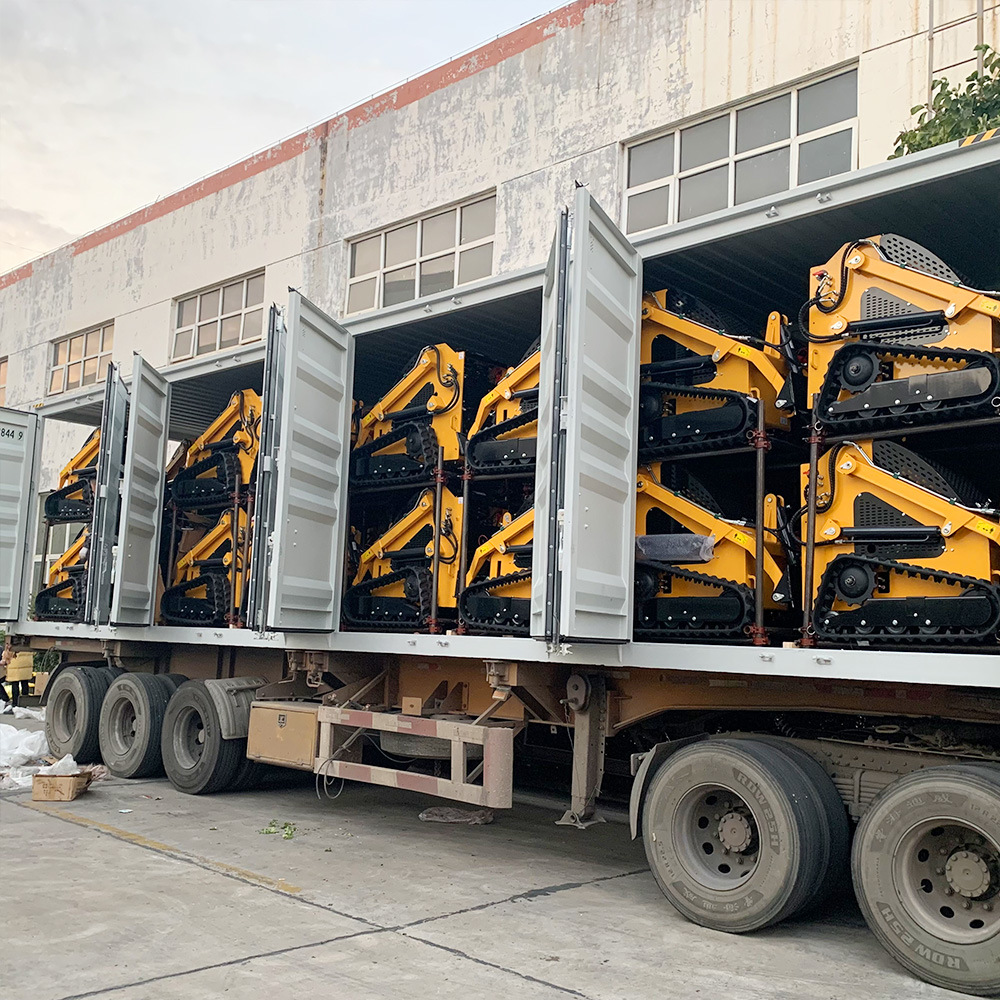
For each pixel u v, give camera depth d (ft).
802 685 17.35
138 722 29.76
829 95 34.27
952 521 15.25
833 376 16.58
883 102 32.42
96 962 14.12
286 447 22.86
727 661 16.87
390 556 24.50
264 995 12.99
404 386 24.80
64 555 33.99
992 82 24.81
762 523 17.43
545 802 27.99
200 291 57.57
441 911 16.99
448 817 24.95
